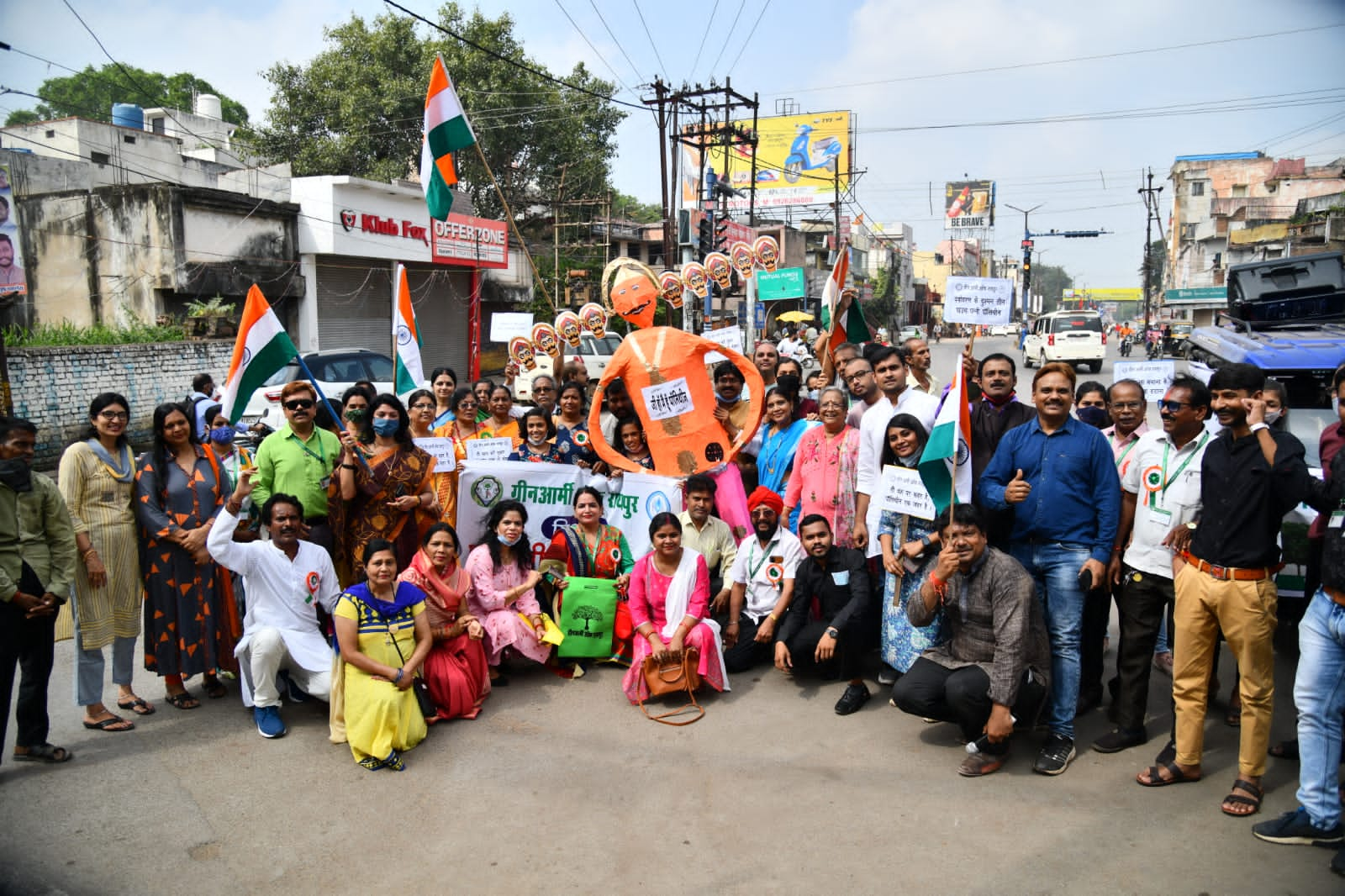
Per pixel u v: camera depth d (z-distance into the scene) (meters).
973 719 4.40
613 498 6.46
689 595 5.34
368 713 4.51
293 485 5.48
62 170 21.91
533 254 30.89
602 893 3.45
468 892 3.46
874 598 5.72
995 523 4.94
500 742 4.80
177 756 4.61
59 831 3.88
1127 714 4.66
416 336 7.27
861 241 53.00
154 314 17.59
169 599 5.08
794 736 4.86
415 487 5.68
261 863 3.65
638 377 6.69
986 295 6.54
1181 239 51.38
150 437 15.20
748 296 14.98
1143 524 4.60
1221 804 4.06
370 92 28.84
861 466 5.68
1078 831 3.85
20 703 4.44
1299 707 3.74
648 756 4.63
